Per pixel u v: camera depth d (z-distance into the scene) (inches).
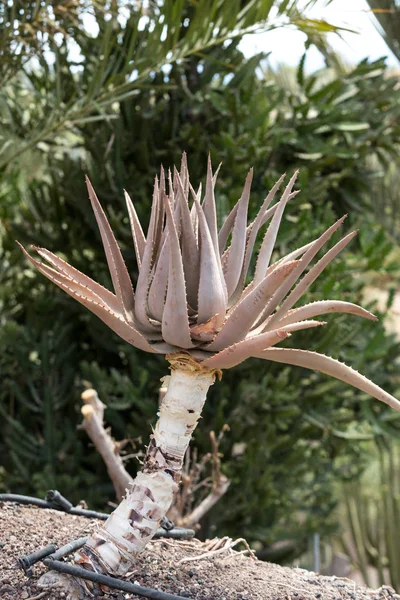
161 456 48.2
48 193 170.1
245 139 148.7
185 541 64.0
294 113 162.9
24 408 163.6
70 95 146.6
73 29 134.6
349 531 225.0
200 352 47.0
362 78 175.2
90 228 166.9
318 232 139.3
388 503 192.5
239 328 45.0
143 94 152.8
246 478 146.9
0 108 146.3
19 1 111.0
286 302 47.5
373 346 156.5
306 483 178.1
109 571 48.2
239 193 137.5
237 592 54.1
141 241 52.9
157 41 115.8
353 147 170.9
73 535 60.2
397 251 219.6
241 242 49.8
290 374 156.8
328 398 159.8
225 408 151.7
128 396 144.4
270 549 181.0
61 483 147.6
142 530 48.1
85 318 166.4
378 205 190.5
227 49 157.1
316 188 156.6
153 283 47.5
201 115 164.4
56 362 161.5
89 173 153.5
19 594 48.9
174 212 48.9
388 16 161.6
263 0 111.7
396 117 176.2
